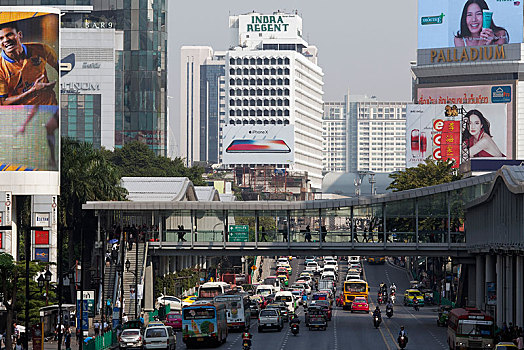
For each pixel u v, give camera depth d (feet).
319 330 359.25
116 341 311.27
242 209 429.79
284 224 456.04
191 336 292.61
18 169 425.69
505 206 343.05
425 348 291.38
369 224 423.23
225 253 424.05
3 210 410.11
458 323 267.39
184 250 426.92
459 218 439.63
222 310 310.24
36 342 265.34
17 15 430.20
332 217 425.69
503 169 334.03
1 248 407.85
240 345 304.50
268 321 357.82
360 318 423.64
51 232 423.64
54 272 417.90
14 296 274.16
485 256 401.49
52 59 433.48
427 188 418.72
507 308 347.97
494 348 246.88
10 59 429.38
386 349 286.05
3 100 428.15
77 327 310.24
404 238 423.23
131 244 428.56
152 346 278.67
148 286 437.17
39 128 428.56
